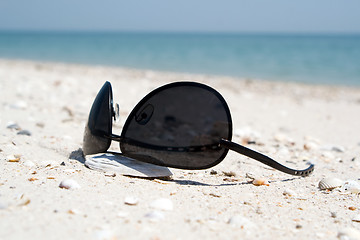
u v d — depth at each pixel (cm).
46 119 61
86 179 41
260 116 85
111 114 44
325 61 281
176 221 37
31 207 37
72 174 42
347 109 104
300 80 185
